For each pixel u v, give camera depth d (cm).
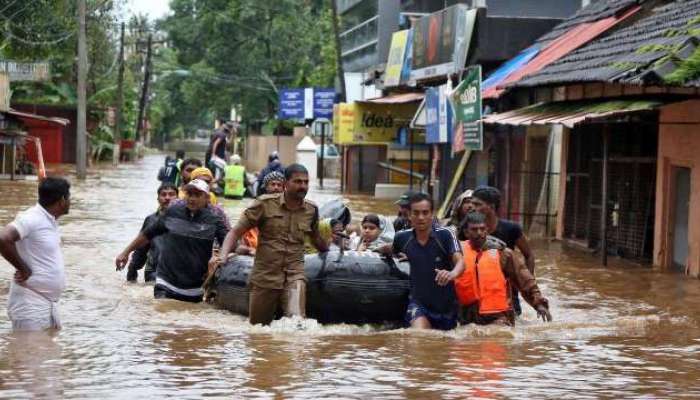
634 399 970
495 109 3409
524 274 1443
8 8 5272
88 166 7650
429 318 1379
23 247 1249
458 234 1455
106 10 7531
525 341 1299
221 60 10181
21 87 7594
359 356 1161
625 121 2228
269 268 1382
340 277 1436
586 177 2814
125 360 1109
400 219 1697
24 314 1264
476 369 1095
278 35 10012
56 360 1100
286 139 7931
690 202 2136
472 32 3612
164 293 1599
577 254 2533
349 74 6397
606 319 1541
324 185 5906
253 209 1377
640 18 2777
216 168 4516
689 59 1912
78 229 2775
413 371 1075
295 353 1175
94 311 1493
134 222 3006
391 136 4850
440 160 3984
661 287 1939
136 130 10775
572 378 1062
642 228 2431
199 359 1126
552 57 2955
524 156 3238
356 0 6612
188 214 1597
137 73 12206
